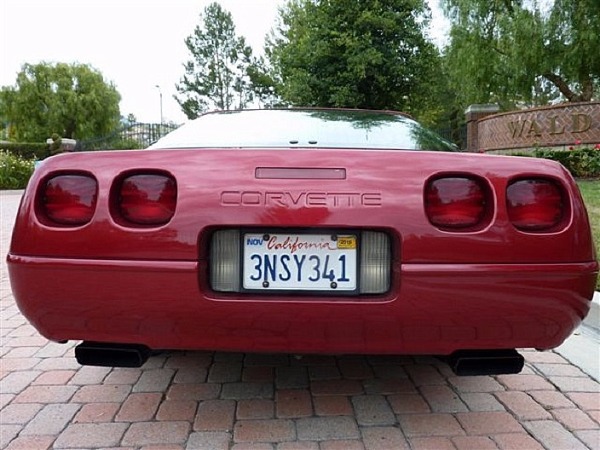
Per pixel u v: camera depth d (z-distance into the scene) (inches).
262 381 94.2
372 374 97.6
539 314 63.5
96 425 78.6
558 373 99.3
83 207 63.8
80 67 1599.4
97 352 70.4
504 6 563.5
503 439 75.0
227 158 64.3
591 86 566.3
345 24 645.3
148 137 877.2
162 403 85.8
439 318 62.4
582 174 381.7
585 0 488.4
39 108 1545.3
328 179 62.9
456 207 62.9
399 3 647.1
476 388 92.2
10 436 75.4
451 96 956.6
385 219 61.8
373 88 661.9
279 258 63.7
